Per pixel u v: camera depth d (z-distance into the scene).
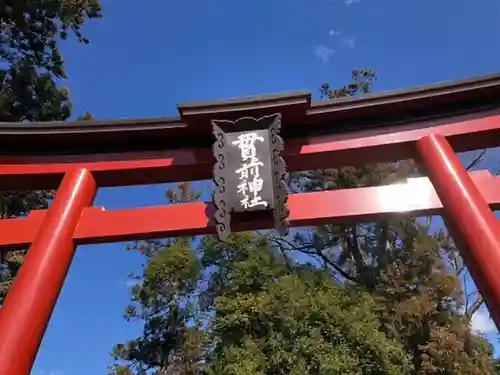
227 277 18.27
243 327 15.31
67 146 7.41
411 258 17.78
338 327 14.46
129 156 7.37
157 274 19.48
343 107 7.05
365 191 6.48
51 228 6.32
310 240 20.47
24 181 7.36
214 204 6.16
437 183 6.38
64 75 14.80
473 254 5.56
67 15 14.05
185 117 6.96
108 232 6.46
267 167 6.40
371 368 14.06
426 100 7.00
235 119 6.94
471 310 19.55
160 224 6.51
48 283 5.77
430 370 15.48
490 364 16.45
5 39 13.97
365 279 18.66
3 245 6.41
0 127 7.14
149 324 21.55
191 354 19.86
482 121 6.96
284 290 15.35
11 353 5.05
